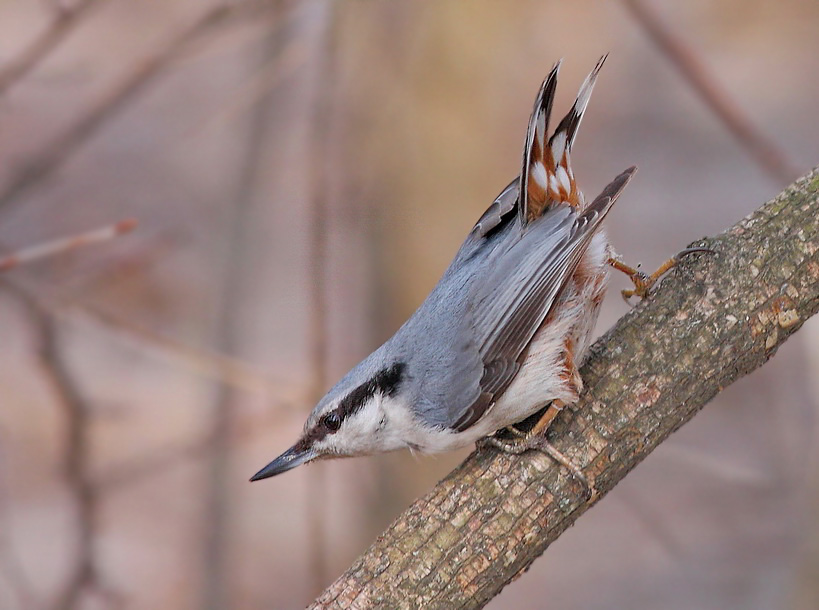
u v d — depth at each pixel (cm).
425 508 561
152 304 1381
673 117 1819
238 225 1111
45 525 1226
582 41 1781
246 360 1170
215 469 1125
